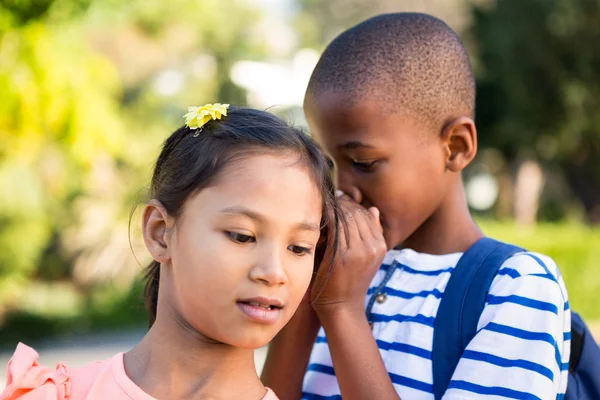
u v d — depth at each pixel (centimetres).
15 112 942
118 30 2052
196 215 191
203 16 2225
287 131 202
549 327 221
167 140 214
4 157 1059
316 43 3127
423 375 234
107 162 1867
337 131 250
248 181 188
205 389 196
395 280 257
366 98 245
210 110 204
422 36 259
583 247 1305
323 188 205
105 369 201
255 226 187
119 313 1916
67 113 988
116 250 2000
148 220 203
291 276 190
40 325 1778
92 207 1961
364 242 235
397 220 250
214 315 187
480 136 2219
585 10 1952
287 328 255
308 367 270
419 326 240
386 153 246
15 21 874
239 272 185
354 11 3055
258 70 2553
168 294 199
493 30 2078
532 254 238
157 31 2108
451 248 256
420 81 251
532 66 2011
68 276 2106
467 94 265
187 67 2383
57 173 1695
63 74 980
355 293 234
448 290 239
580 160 2198
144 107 2145
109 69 1131
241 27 2428
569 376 243
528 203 2533
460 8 2580
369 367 228
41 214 1697
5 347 1625
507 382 216
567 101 2000
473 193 3544
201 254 187
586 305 1288
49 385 195
